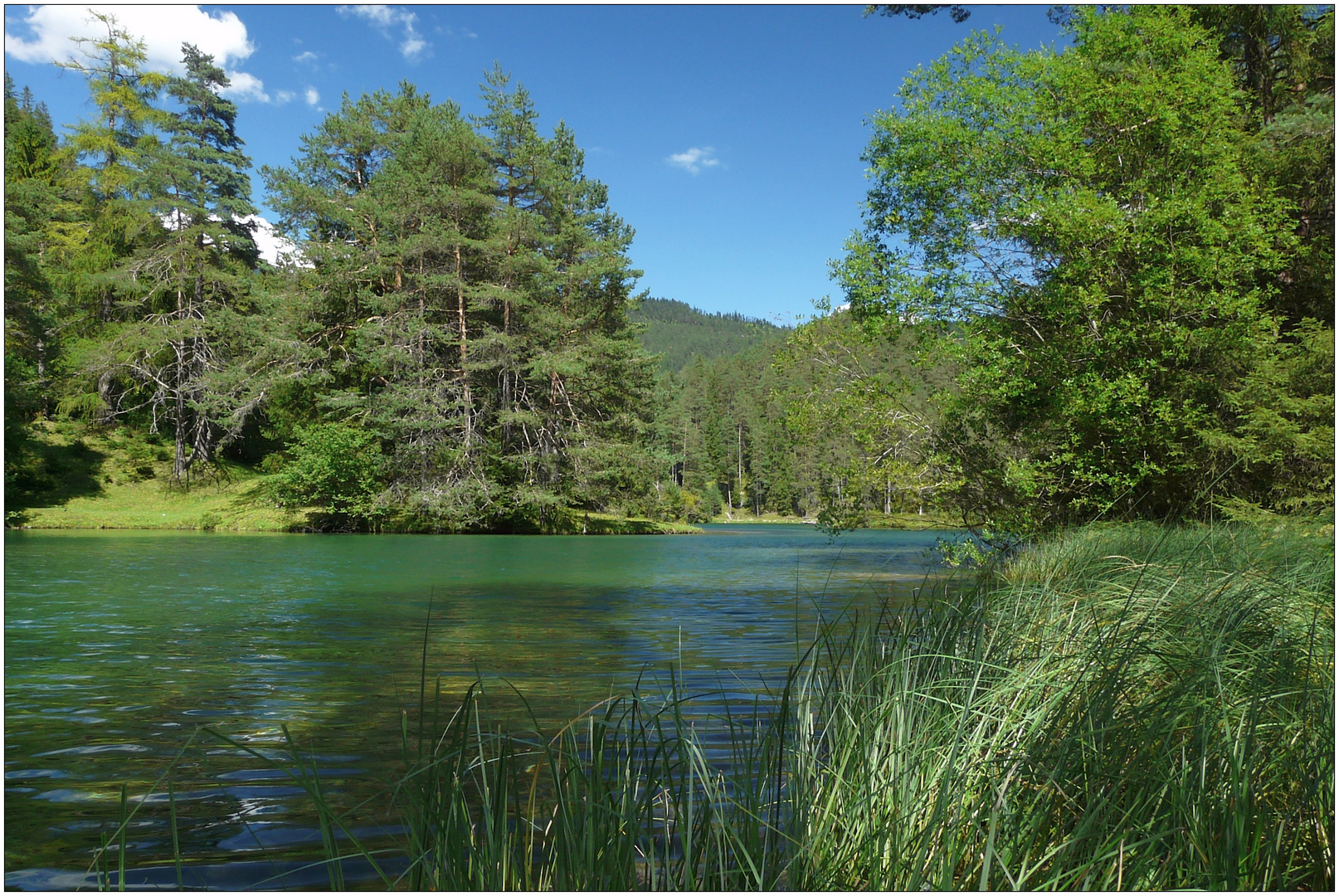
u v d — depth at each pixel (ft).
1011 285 46.19
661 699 15.99
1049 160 43.45
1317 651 12.02
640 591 38.01
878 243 47.78
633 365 120.98
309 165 118.21
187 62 132.16
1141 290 42.60
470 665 20.20
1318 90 50.44
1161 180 43.73
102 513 101.96
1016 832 7.70
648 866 7.94
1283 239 43.52
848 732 9.42
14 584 39.55
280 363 109.81
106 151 128.36
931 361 45.83
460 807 7.91
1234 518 30.35
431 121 112.06
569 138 129.80
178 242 124.57
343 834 9.75
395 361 104.32
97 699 16.81
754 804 8.30
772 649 22.17
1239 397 39.40
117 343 115.96
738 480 279.08
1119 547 26.14
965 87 45.16
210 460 123.65
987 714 8.97
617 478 115.85
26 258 101.60
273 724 14.75
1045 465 42.39
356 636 24.80
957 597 16.84
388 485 105.09
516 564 54.19
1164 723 9.34
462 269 112.16
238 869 8.75
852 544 84.12
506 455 112.37
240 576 44.32
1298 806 8.34
